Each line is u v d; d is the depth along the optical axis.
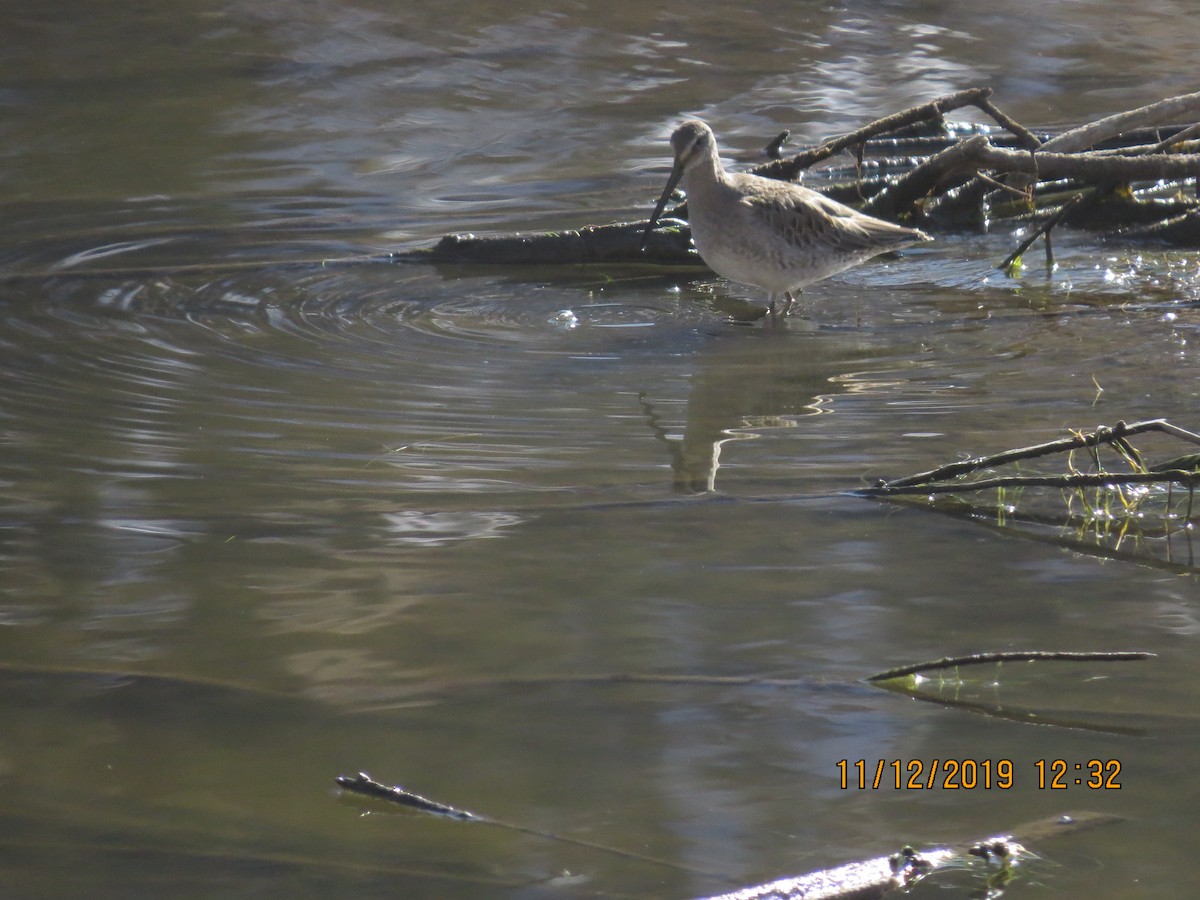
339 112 26.44
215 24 32.22
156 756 7.52
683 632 8.76
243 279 17.16
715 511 10.58
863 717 7.86
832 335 15.31
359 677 8.29
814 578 9.45
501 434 12.22
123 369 13.80
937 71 29.02
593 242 18.11
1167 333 14.83
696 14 33.84
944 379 13.65
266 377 13.67
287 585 9.42
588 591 9.29
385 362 14.26
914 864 6.56
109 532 10.18
